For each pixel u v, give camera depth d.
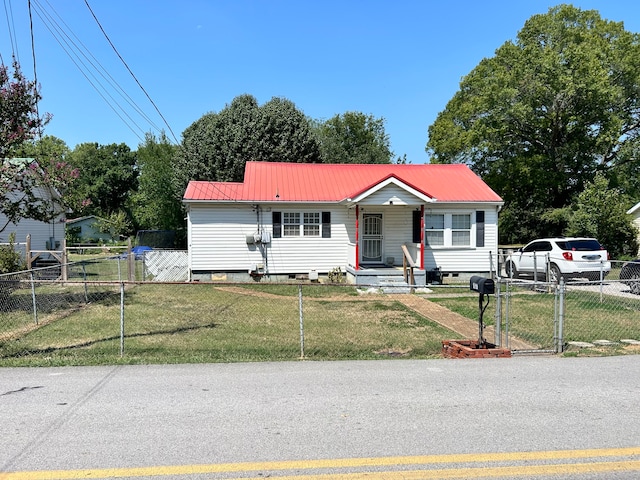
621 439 4.26
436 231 19.48
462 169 22.73
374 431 4.41
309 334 9.52
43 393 5.49
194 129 43.06
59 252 19.86
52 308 12.30
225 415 4.80
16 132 11.59
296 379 6.10
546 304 13.48
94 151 70.94
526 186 32.50
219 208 18.89
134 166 73.75
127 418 4.71
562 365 6.90
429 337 9.39
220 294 15.63
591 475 3.63
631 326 10.41
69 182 13.05
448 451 4.01
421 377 6.22
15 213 12.59
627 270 15.52
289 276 19.30
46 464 3.75
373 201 17.78
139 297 14.50
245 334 9.40
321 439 4.23
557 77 28.91
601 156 32.91
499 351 7.50
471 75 37.28
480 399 5.32
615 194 26.05
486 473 3.65
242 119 32.78
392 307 13.16
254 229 19.09
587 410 4.99
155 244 42.19
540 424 4.60
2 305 12.30
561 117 30.12
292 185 20.23
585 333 9.68
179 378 6.12
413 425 4.56
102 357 7.29
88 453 3.94
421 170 22.52
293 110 34.09
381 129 53.06
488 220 19.73
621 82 31.48
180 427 4.49
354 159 48.44
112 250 42.59
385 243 19.55
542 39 33.50
